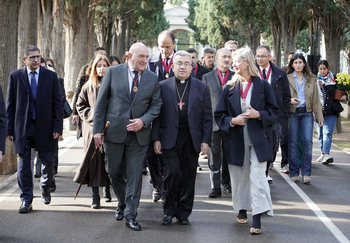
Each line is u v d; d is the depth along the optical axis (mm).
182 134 6453
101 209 7254
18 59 13430
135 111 6289
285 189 8859
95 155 7043
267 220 6836
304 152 9461
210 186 9039
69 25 24312
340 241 5934
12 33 10617
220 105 6465
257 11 31625
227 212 7191
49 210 7176
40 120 7082
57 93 7180
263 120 6172
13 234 6055
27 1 13344
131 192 6301
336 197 8273
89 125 7109
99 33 37781
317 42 29562
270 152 6234
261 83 6352
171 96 6461
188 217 6895
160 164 8312
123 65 6422
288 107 8805
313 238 6039
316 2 27438
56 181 9305
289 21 30562
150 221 6680
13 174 10227
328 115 11688
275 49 34969
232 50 9305
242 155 6320
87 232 6152
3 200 7805
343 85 11445
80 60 24359
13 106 7094
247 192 6512
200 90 6520
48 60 9914
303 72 9586
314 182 9531
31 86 7105
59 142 15203
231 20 43062
